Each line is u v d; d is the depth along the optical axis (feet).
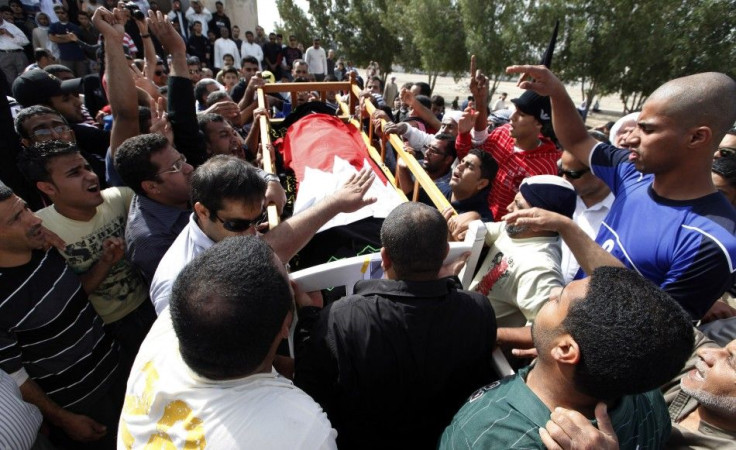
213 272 3.01
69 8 28.04
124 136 7.97
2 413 4.55
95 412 6.31
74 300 5.74
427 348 4.04
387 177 9.67
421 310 4.02
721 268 4.57
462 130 11.04
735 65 37.35
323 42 69.62
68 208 6.29
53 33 24.30
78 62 25.09
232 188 4.68
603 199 7.85
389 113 15.65
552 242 5.48
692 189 4.99
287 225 5.48
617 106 70.33
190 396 3.05
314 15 68.39
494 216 10.11
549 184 5.47
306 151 9.72
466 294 4.35
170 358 3.34
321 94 14.46
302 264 7.45
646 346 2.69
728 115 4.57
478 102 10.92
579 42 38.24
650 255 5.12
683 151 4.77
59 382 5.78
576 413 2.84
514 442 3.00
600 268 3.18
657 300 2.85
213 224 4.97
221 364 2.96
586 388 2.90
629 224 5.52
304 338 4.54
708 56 37.37
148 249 6.01
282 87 12.03
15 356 5.17
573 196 5.56
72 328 5.69
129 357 7.09
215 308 2.85
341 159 9.11
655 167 4.98
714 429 3.86
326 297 6.11
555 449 2.77
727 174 7.59
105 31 7.38
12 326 5.15
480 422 3.19
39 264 5.39
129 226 6.24
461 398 4.41
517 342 4.86
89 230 6.56
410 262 4.13
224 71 21.58
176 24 32.53
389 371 4.02
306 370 4.22
